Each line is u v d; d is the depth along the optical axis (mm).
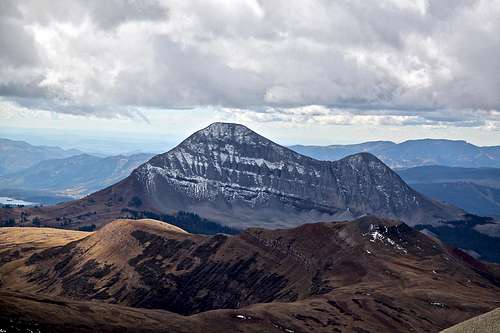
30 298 164000
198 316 177625
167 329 160500
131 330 152875
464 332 103500
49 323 139875
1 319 130250
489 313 106375
